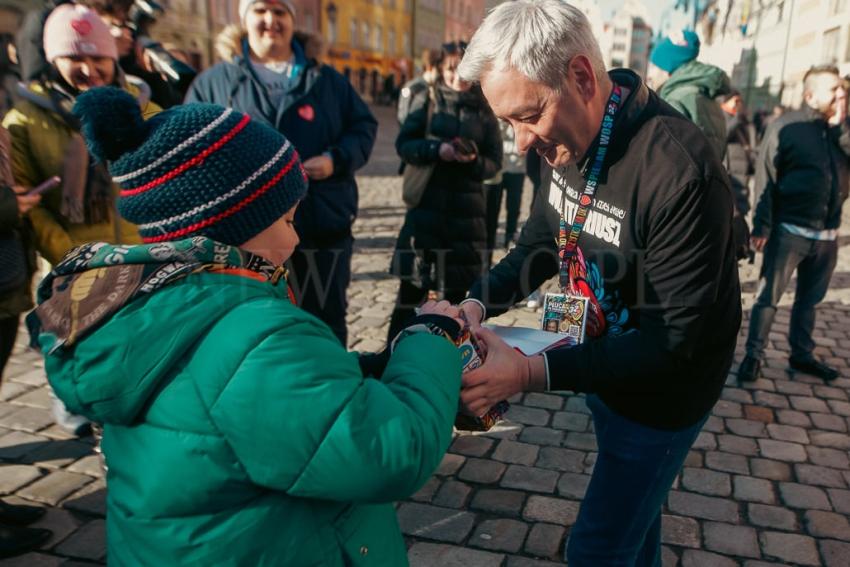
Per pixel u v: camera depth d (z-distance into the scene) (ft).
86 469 9.58
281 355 2.89
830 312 17.49
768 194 12.37
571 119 4.42
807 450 10.54
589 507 5.49
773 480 9.66
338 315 11.21
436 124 12.39
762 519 8.74
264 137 3.18
